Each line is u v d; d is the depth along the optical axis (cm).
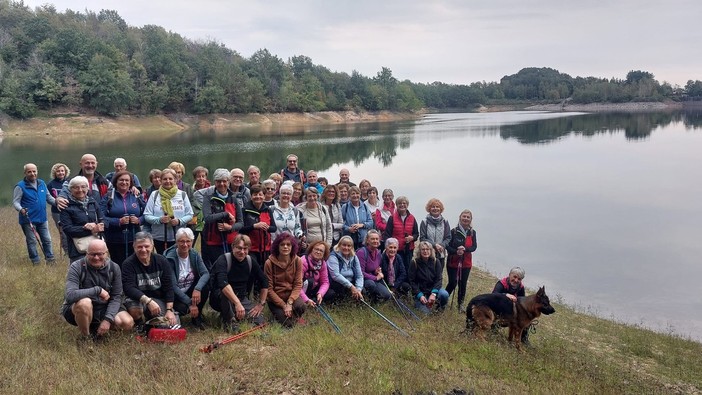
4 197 2208
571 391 614
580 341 932
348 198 1045
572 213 2233
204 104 8156
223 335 668
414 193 2630
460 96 17562
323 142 5366
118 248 794
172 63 8300
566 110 15325
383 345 659
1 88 6244
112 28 9844
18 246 1095
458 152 4528
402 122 10238
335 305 804
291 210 835
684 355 912
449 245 928
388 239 879
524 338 798
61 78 6906
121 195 798
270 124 9125
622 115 10956
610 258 1630
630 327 1079
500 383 604
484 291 1205
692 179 3069
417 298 859
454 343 713
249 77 9988
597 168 3541
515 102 17825
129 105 7400
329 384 533
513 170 3459
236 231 773
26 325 641
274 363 574
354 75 12488
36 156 3828
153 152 4250
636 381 721
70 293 598
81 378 512
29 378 507
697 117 9744
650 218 2148
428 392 535
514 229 1966
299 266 730
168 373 536
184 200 805
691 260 1619
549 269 1526
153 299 659
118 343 601
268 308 762
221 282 679
